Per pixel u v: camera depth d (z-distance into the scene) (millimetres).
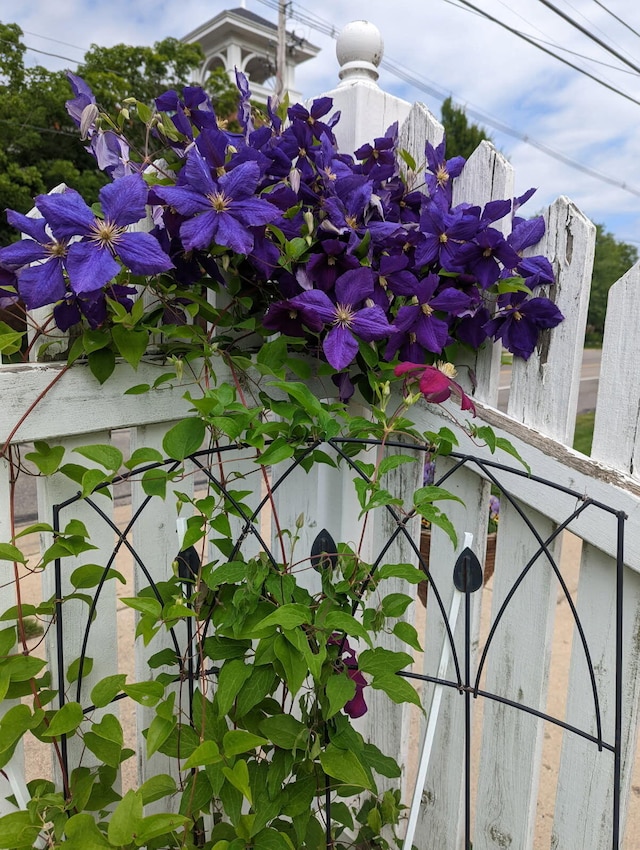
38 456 957
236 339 1153
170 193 875
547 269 1057
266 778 938
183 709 1275
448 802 1347
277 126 1255
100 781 1071
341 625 805
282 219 1063
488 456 1146
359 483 863
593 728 1076
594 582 1039
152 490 881
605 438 999
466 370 1234
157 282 1031
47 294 838
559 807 1146
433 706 1071
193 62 14781
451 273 1126
